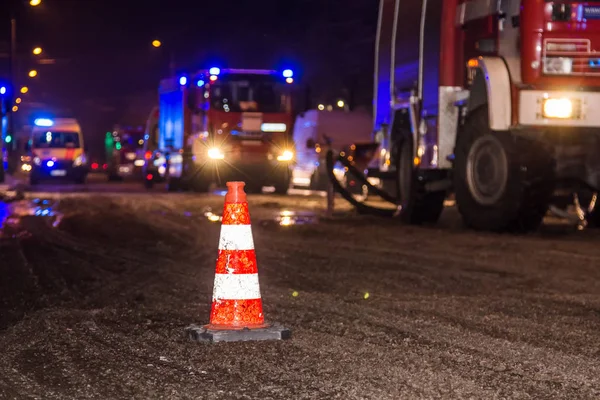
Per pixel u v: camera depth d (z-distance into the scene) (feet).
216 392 20.80
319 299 34.40
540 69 53.42
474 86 58.08
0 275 41.09
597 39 53.52
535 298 34.81
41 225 66.33
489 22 57.16
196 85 120.78
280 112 118.73
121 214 76.33
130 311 31.65
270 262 45.52
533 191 56.80
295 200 102.42
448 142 61.98
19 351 25.16
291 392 20.81
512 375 22.61
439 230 61.87
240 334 26.40
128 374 22.47
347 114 133.28
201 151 118.62
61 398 20.38
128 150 201.36
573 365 23.76
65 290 36.68
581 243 53.31
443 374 22.58
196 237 57.98
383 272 42.06
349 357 24.36
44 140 163.32
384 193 75.46
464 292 36.45
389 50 72.84
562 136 55.36
